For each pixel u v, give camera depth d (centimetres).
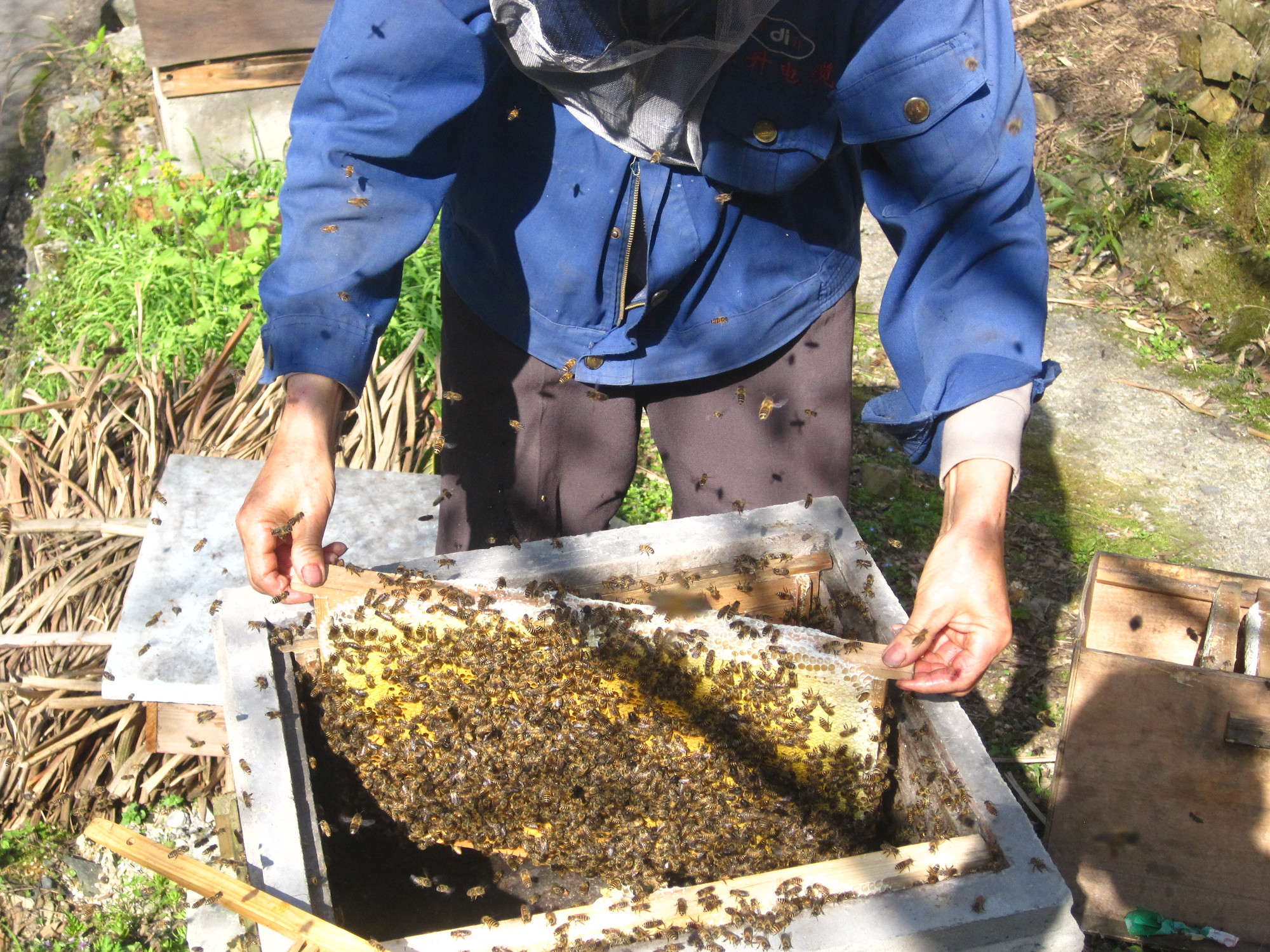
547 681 180
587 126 188
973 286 178
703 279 209
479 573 191
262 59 562
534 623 172
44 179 661
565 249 203
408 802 188
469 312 226
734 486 234
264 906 145
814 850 189
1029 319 175
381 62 177
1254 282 488
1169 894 252
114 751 301
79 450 380
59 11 811
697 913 147
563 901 206
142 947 268
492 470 241
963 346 174
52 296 525
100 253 521
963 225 178
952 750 166
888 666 162
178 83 559
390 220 184
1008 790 160
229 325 464
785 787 187
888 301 185
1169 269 517
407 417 384
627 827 192
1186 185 536
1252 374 467
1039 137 589
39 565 340
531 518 244
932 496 405
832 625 200
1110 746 244
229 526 300
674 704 180
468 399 235
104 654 320
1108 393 460
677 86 175
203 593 281
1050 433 439
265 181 556
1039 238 179
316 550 167
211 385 402
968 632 162
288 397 179
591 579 195
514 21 169
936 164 175
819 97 183
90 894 280
